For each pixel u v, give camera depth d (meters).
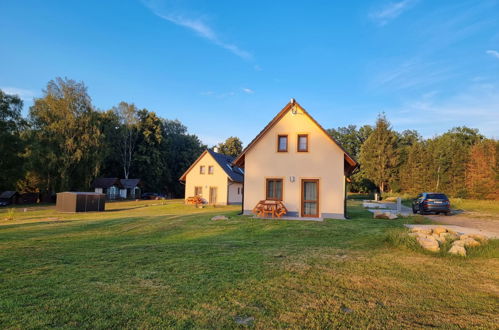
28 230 14.54
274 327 3.95
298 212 18.25
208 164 39.09
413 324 4.13
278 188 18.80
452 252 8.18
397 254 8.41
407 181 49.22
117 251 8.82
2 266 7.03
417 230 10.47
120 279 5.95
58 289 5.35
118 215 24.61
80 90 46.97
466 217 19.12
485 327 4.07
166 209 31.36
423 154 47.72
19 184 49.19
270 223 15.05
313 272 6.51
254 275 6.24
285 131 19.00
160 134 66.69
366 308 4.64
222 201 38.00
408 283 5.88
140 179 64.38
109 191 57.38
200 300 4.84
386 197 47.47
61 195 30.12
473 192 39.31
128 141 63.53
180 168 74.44
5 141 43.78
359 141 72.69
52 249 9.27
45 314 4.27
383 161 50.25
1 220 22.05
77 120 46.34
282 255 8.19
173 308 4.52
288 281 5.87
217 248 9.23
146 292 5.20
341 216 17.59
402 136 70.81
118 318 4.16
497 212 22.83
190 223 15.55
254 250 8.90
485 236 9.48
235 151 82.62
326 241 10.66
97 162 46.91
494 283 5.95
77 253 8.57
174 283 5.70
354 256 8.10
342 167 17.94
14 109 45.44
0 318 4.13
